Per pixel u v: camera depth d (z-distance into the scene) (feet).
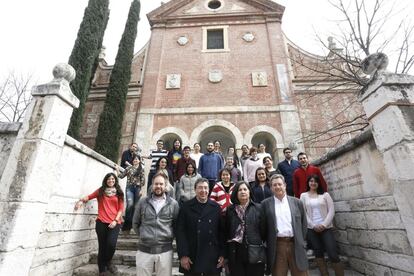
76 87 27.94
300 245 9.80
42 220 10.11
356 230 13.08
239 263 9.45
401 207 9.02
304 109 32.24
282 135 30.78
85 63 29.45
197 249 9.41
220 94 33.68
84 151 14.02
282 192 10.57
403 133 8.79
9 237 8.66
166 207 10.25
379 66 9.96
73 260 13.39
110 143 29.09
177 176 19.26
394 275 10.31
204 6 41.93
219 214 10.09
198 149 22.06
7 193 9.34
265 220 10.40
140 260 9.58
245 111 32.30
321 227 12.19
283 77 34.14
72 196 13.21
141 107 33.09
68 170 12.80
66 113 11.75
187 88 34.32
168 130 31.78
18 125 10.82
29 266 9.43
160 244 9.70
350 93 32.09
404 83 9.53
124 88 32.78
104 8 33.55
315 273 13.56
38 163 9.92
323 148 29.66
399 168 8.98
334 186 15.31
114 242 12.56
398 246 10.04
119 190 13.76
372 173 11.60
